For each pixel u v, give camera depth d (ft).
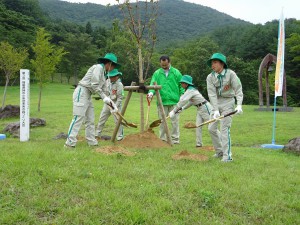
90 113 25.25
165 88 31.37
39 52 68.23
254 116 63.26
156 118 55.52
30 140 30.89
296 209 14.07
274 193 15.39
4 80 164.14
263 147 32.83
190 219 12.42
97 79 23.43
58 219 11.72
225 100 22.56
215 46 183.21
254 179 17.26
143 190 14.40
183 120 55.47
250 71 160.35
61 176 15.24
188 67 164.04
